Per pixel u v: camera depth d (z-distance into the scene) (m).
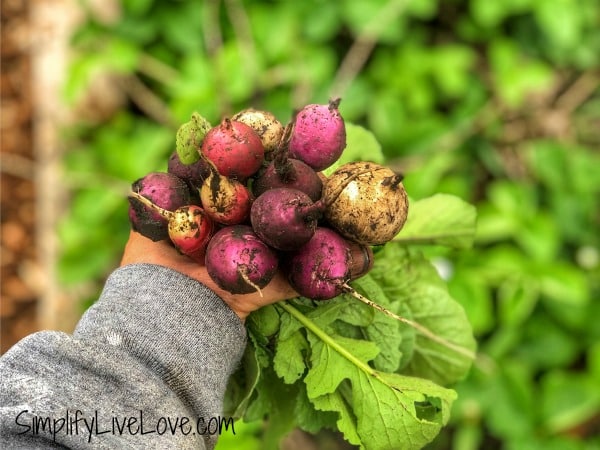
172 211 0.26
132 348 0.26
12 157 0.73
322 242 0.26
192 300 0.27
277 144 0.28
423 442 0.30
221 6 0.71
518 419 0.63
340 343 0.31
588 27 0.78
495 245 0.71
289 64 0.69
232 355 0.28
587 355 0.69
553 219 0.72
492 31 0.77
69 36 0.74
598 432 0.68
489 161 0.75
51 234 0.72
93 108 0.74
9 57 0.75
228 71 0.66
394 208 0.26
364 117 0.75
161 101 0.74
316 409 0.31
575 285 0.64
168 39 0.72
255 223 0.25
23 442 0.24
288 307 0.31
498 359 0.65
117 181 0.67
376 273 0.35
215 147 0.25
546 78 0.71
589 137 0.79
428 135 0.70
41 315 0.71
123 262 0.30
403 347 0.33
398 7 0.71
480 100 0.75
